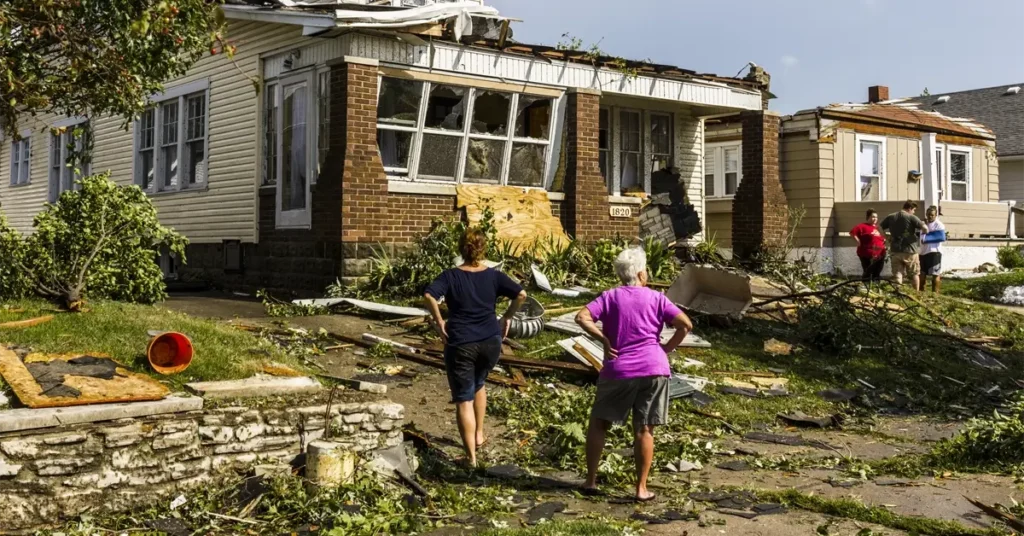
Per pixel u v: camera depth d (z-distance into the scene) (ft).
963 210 81.15
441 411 28.48
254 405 21.09
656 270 54.19
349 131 46.42
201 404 20.29
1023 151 101.45
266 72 53.42
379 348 34.96
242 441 20.22
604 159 61.36
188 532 17.88
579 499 21.12
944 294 65.92
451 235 48.08
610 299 21.68
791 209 73.87
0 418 17.58
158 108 63.21
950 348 45.21
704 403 31.94
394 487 20.68
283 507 19.10
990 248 82.89
